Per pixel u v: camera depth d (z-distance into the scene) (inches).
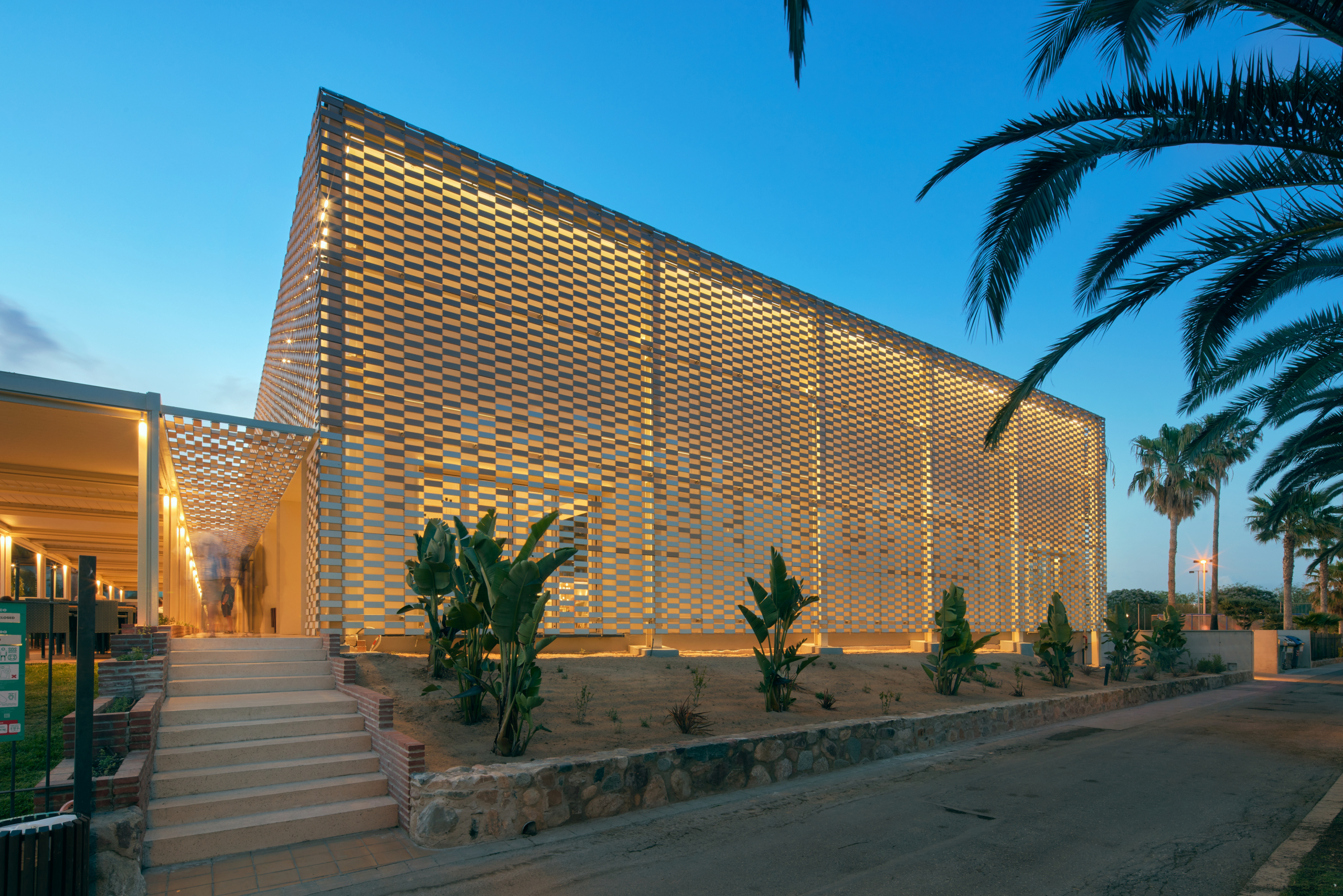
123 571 882.1
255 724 280.1
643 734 333.4
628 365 557.9
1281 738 482.3
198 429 374.6
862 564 716.7
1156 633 844.6
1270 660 1110.4
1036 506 958.4
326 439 408.5
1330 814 291.6
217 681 316.5
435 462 450.3
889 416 770.2
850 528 709.9
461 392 465.4
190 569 577.9
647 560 550.6
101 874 192.9
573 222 538.0
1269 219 279.4
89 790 197.2
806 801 306.3
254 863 222.8
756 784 331.3
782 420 665.0
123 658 302.0
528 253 509.4
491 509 379.6
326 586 401.4
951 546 818.2
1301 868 226.2
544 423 503.5
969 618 828.0
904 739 414.0
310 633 413.1
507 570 296.4
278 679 329.1
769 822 275.1
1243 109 254.2
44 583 776.9
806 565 666.8
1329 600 2090.3
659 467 566.9
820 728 368.5
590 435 527.8
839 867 227.9
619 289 559.2
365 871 219.0
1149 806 302.8
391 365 438.6
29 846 162.7
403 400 441.4
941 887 212.2
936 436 822.5
